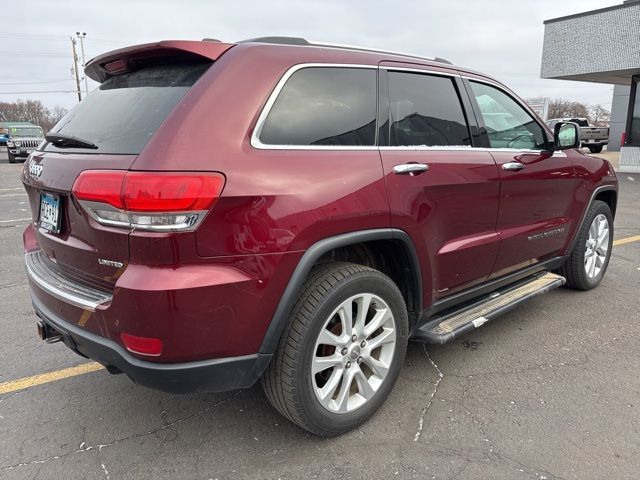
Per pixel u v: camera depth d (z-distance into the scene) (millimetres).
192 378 2148
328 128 2514
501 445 2572
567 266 4641
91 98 2793
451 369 3363
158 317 2016
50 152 2621
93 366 3461
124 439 2668
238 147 2156
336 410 2557
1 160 28656
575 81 19391
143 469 2439
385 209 2570
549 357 3527
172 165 1995
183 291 2004
